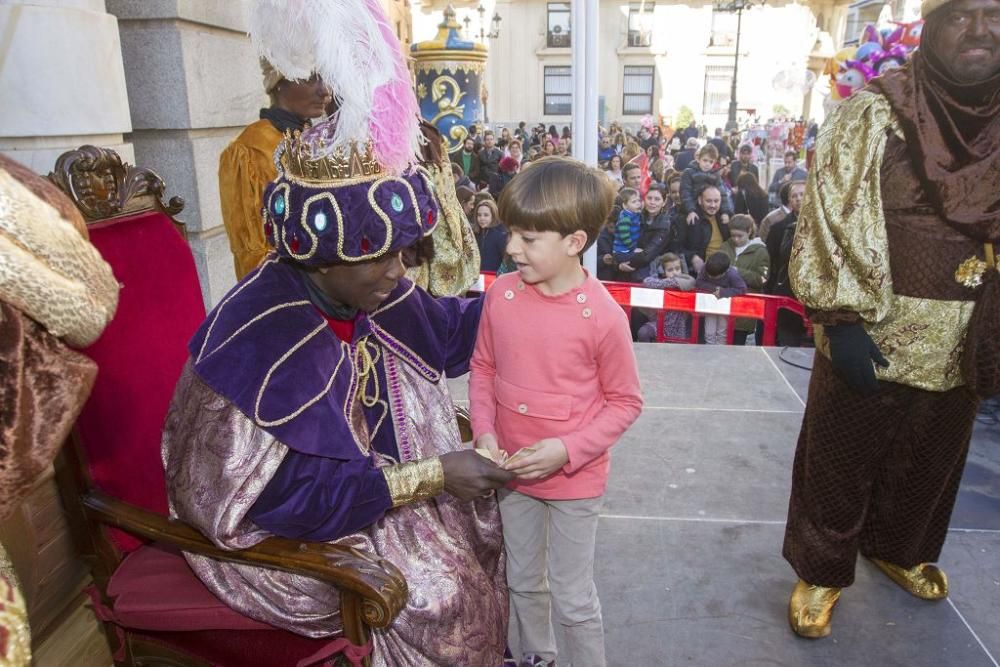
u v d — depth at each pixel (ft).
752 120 63.72
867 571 7.38
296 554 4.23
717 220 19.57
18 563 5.06
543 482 5.12
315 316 4.47
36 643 5.36
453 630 4.62
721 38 70.74
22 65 6.07
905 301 5.62
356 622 4.25
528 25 72.90
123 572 5.00
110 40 6.77
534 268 4.64
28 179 2.66
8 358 2.55
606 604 6.93
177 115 9.21
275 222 4.08
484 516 5.51
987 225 5.26
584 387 4.94
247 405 4.11
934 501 6.52
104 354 4.88
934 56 5.13
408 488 4.45
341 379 4.56
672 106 73.61
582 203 4.46
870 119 5.34
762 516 8.36
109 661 5.93
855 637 6.52
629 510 8.48
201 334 4.41
